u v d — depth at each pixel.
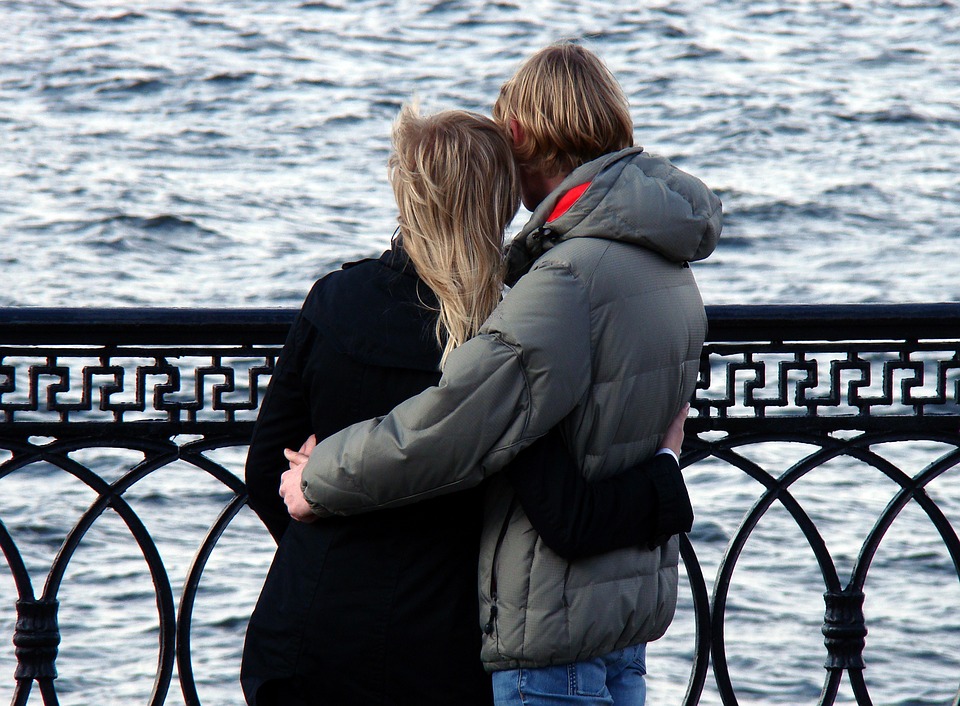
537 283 5.96
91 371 8.10
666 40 144.25
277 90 122.25
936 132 102.94
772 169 91.19
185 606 8.45
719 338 8.61
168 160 93.88
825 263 65.75
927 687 21.94
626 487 6.09
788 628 24.34
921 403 8.84
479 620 6.27
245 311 8.10
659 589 6.39
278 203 80.31
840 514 30.97
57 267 61.38
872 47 140.38
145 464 8.25
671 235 6.17
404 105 6.50
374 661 6.20
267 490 6.82
